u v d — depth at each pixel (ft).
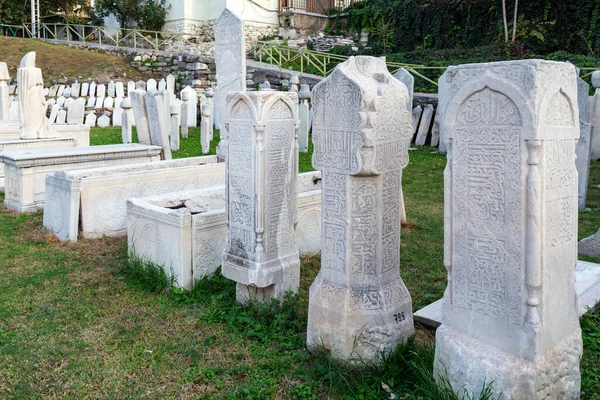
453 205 9.71
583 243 18.93
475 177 9.33
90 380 11.14
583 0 64.13
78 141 38.50
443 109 9.70
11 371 11.43
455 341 9.71
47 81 67.31
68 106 57.72
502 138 8.89
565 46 65.51
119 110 59.67
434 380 10.09
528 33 65.82
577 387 9.80
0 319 13.94
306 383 10.89
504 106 8.81
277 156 13.99
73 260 18.71
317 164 11.66
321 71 64.75
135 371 11.48
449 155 9.66
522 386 8.87
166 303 14.97
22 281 16.58
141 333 13.19
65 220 20.86
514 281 9.01
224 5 83.25
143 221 17.01
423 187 30.12
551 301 9.14
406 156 11.79
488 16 72.79
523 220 8.79
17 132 36.83
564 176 9.18
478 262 9.46
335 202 11.39
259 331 13.10
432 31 78.38
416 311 13.91
